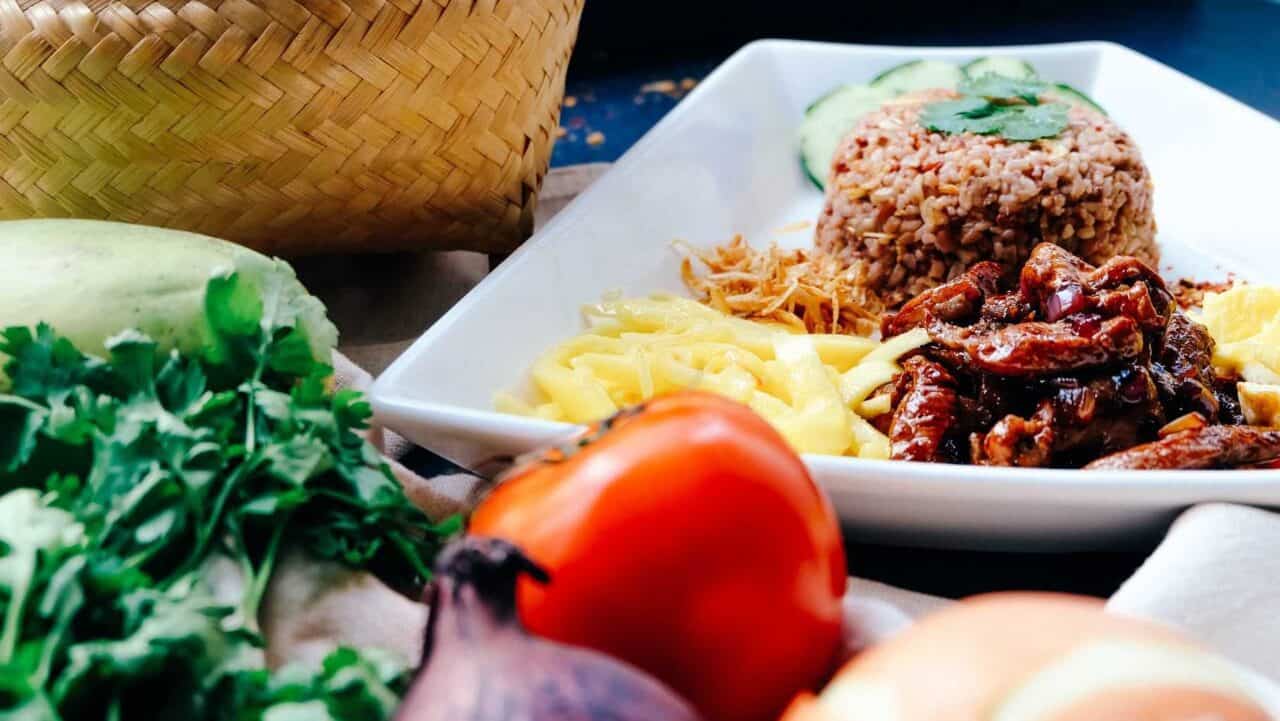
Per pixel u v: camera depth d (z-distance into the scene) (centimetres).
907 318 55
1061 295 51
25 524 39
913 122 63
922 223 61
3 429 43
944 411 51
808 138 69
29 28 51
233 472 42
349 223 56
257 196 54
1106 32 80
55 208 54
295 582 42
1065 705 29
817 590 40
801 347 54
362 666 39
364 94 53
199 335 46
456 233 58
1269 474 47
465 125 55
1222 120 65
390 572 44
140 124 52
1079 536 49
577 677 32
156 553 42
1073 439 50
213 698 37
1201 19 81
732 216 65
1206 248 63
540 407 53
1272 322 55
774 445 41
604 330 57
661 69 79
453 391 52
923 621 35
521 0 55
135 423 42
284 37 52
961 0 85
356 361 56
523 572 35
